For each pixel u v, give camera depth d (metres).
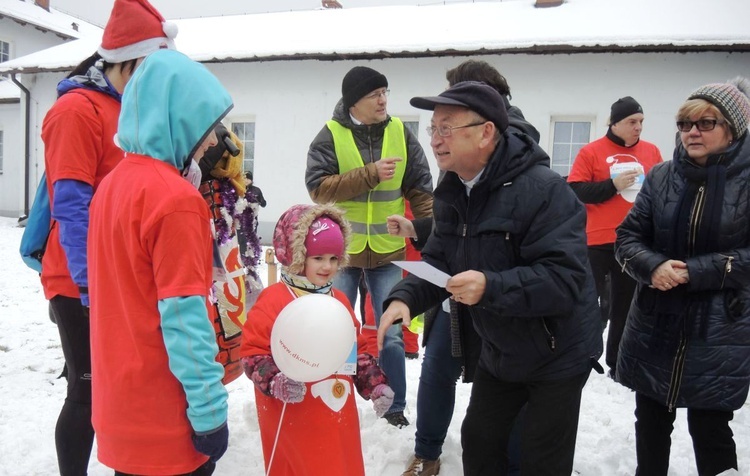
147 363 1.86
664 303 2.61
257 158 13.05
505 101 2.86
